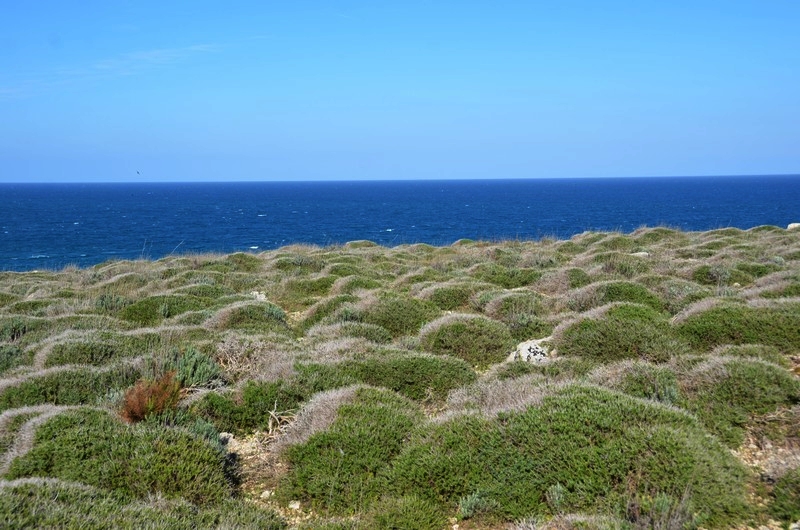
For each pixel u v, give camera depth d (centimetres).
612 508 612
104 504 624
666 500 584
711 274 1936
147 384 943
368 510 691
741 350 1021
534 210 13738
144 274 2631
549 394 823
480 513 655
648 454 661
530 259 2567
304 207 16712
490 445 725
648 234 3388
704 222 9094
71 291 2267
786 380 854
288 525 689
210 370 1138
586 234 3625
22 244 7525
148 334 1404
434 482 702
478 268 2391
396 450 800
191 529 607
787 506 609
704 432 726
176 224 10800
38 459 746
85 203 19200
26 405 1008
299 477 759
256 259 3141
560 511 615
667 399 838
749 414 817
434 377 1094
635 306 1322
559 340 1198
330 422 856
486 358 1282
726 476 645
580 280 1962
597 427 720
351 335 1430
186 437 805
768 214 10806
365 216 12612
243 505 702
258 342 1314
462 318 1401
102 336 1372
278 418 959
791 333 1105
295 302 2089
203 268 2812
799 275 1641
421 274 2259
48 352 1244
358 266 2622
